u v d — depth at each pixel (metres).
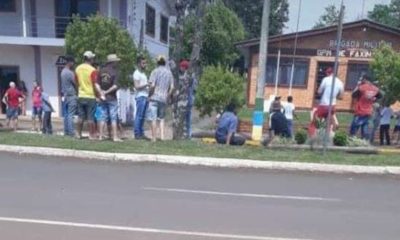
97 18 16.33
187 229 4.90
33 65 20.89
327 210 5.81
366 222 5.36
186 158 8.45
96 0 20.25
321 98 11.58
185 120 11.48
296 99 24.86
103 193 6.23
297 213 5.62
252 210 5.68
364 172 8.23
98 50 15.55
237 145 10.34
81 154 8.64
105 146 9.08
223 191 6.59
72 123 10.54
